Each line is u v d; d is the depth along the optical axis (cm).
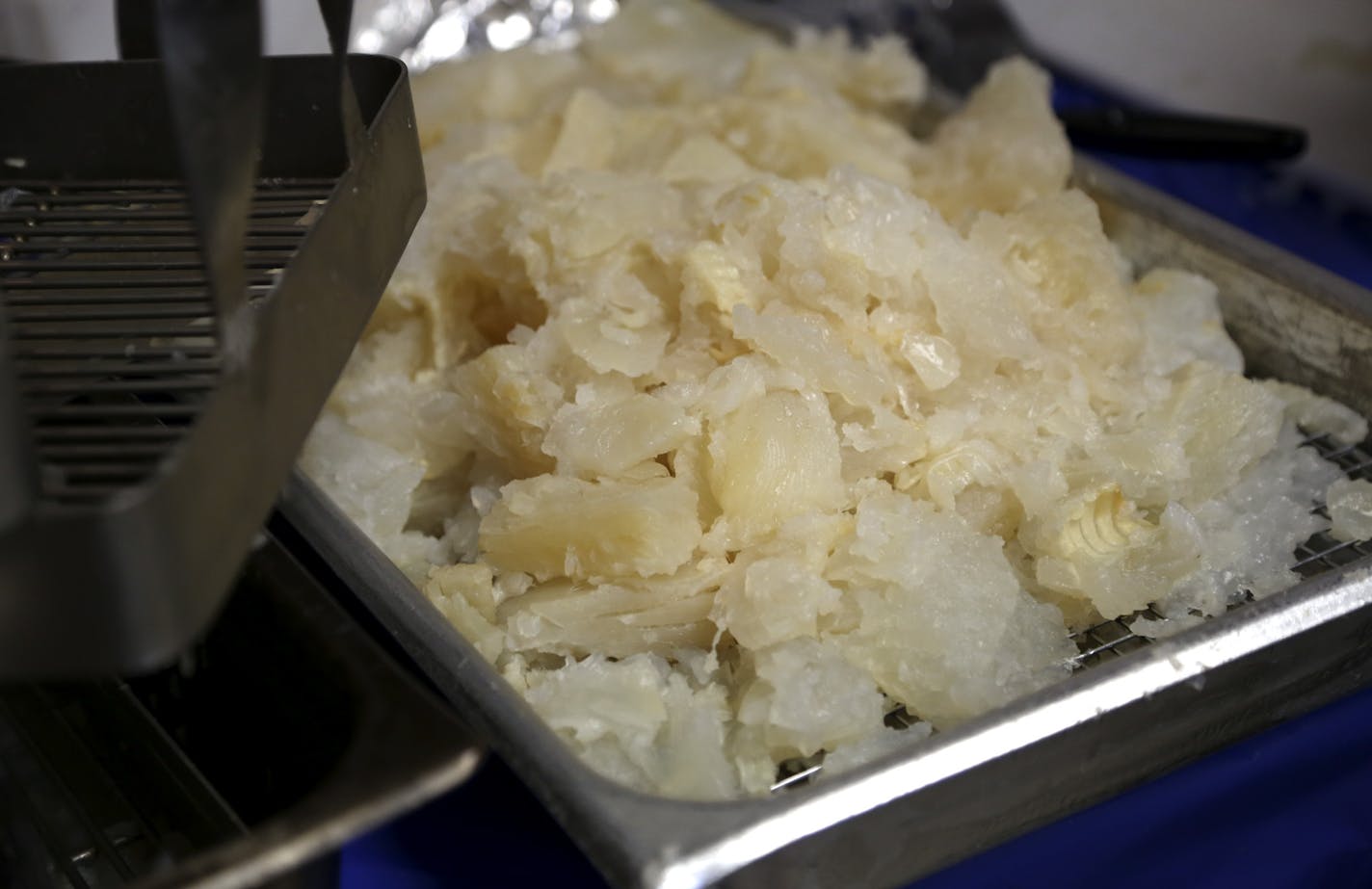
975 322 64
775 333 62
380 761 44
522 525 60
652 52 95
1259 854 56
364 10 100
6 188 60
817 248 64
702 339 65
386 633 61
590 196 69
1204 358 72
